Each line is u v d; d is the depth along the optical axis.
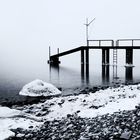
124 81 40.25
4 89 34.66
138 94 21.66
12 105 25.34
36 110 21.88
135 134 11.48
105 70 55.34
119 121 13.52
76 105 21.66
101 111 17.06
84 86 36.38
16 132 14.86
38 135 14.10
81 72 52.62
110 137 11.61
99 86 35.78
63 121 16.41
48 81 41.44
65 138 12.82
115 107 17.33
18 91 32.84
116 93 23.92
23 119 17.36
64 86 36.66
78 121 15.51
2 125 16.08
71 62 77.31
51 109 21.62
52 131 14.41
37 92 29.22
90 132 12.86
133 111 15.00
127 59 59.84
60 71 54.72
